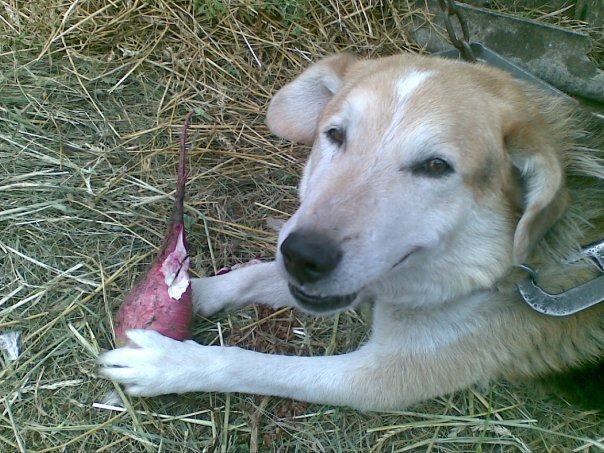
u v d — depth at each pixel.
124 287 0.70
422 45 1.09
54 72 0.92
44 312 0.66
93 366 0.63
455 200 0.56
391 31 1.09
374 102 0.56
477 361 0.64
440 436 0.63
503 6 1.17
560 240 0.61
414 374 0.64
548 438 0.63
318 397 0.63
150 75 0.95
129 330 0.63
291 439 0.62
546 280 0.63
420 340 0.64
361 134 0.56
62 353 0.64
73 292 0.69
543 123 0.61
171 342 0.63
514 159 0.58
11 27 0.95
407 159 0.54
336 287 0.51
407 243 0.54
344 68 0.67
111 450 0.59
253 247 0.78
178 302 0.65
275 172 0.87
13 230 0.73
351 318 0.72
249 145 0.90
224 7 1.00
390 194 0.53
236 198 0.83
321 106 0.71
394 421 0.64
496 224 0.59
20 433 0.59
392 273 0.60
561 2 1.17
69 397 0.62
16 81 0.88
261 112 0.94
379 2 1.09
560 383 0.66
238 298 0.71
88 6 0.99
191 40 0.98
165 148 0.86
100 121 0.87
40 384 0.62
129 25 0.98
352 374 0.64
